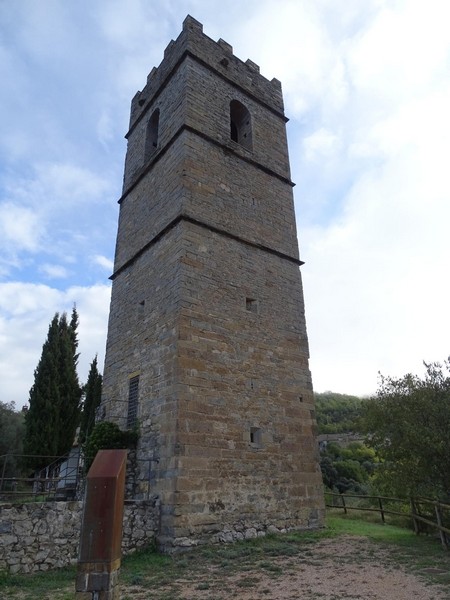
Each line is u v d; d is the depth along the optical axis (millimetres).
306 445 14633
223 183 16266
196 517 11188
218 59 18734
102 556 4852
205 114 16938
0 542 8805
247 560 9805
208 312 13750
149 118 19719
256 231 16562
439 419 11773
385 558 9727
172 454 11570
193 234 14453
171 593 7477
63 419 26938
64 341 28594
